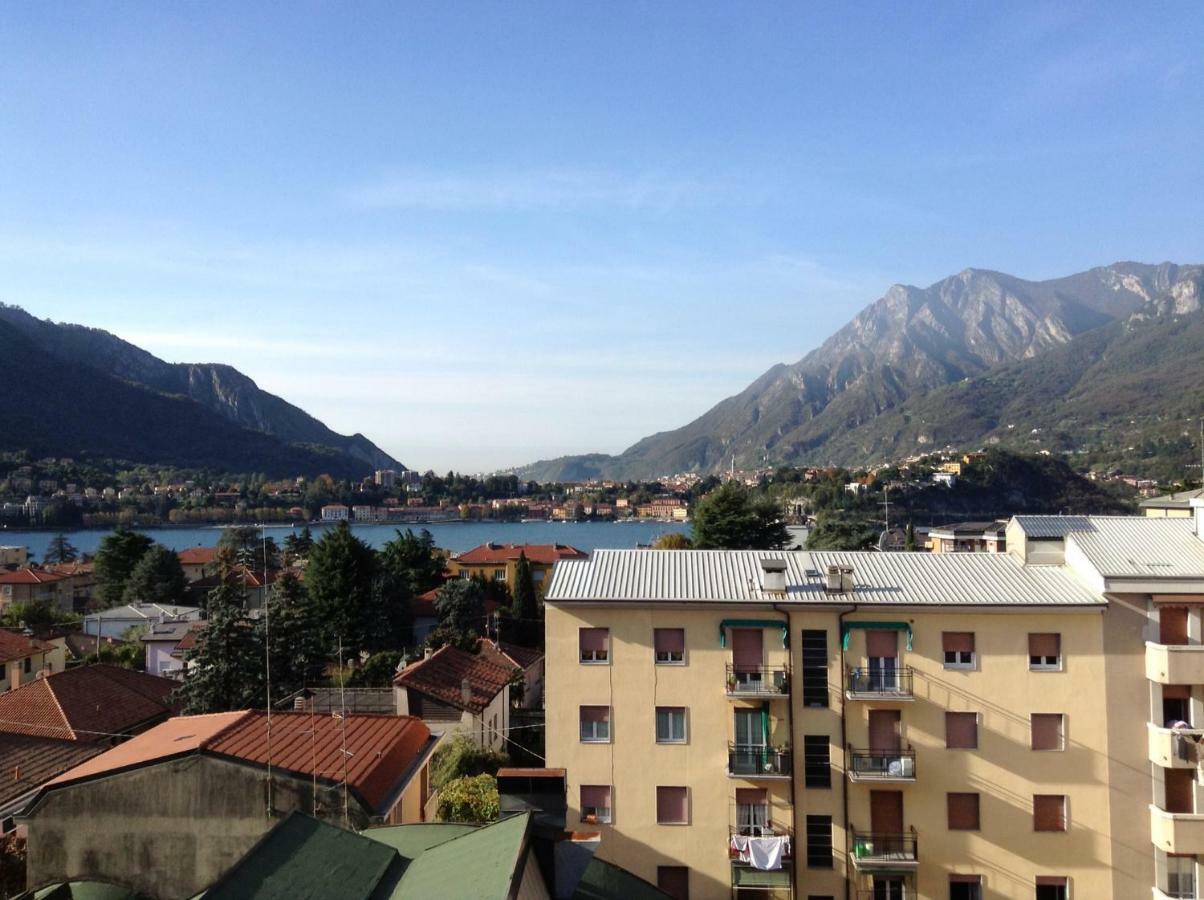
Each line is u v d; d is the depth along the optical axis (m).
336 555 99.31
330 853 20.86
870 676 37.47
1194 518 41.50
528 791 30.81
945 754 36.88
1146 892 35.72
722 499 103.12
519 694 77.19
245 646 66.06
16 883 31.28
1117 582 36.75
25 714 52.84
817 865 36.97
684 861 37.06
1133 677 36.56
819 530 106.50
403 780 32.62
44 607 116.50
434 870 19.84
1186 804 35.72
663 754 37.72
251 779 28.36
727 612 38.06
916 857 36.31
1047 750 36.59
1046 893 36.16
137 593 129.62
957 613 37.25
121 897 27.66
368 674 81.94
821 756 37.44
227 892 18.69
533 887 19.84
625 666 38.09
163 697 63.25
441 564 134.62
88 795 28.47
